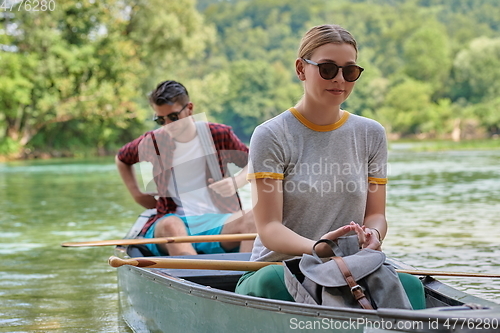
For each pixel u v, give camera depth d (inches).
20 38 1448.1
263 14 4972.9
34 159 1549.0
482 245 270.4
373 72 3784.5
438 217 363.6
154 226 196.5
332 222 124.2
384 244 277.1
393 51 4411.9
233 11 5049.2
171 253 189.5
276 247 120.4
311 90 121.5
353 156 125.3
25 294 208.4
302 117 123.8
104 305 193.6
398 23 4603.8
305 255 114.5
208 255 171.2
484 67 3631.9
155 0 1663.4
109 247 301.0
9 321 176.9
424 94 3400.6
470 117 3142.2
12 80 1386.6
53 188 658.8
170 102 198.2
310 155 123.1
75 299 201.5
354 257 111.4
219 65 4101.9
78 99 1528.1
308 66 122.0
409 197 484.1
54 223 382.0
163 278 142.6
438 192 519.8
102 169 1038.4
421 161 1093.1
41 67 1443.2
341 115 126.3
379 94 3580.2
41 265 258.1
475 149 1784.0
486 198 466.3
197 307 128.7
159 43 1672.0
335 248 115.5
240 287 124.0
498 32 4680.1
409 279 117.9
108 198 534.3
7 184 729.6
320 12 4931.1
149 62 1731.1
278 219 122.3
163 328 144.6
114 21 1603.1
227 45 4576.8
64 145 1660.9
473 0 5226.4
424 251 259.3
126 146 219.0
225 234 187.0
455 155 1365.7
